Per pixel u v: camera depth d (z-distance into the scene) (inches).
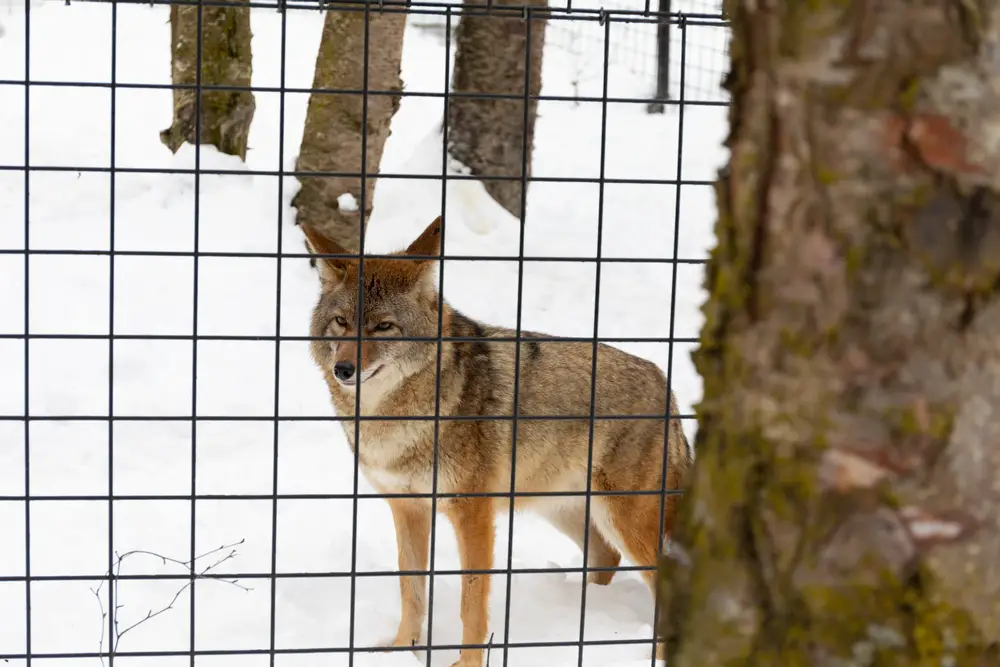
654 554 356.5
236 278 577.6
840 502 98.7
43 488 402.3
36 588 320.2
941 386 93.3
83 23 1100.5
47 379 483.8
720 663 109.7
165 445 446.9
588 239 682.2
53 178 669.9
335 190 629.6
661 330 588.1
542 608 355.3
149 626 300.4
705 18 253.4
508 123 687.7
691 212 733.3
